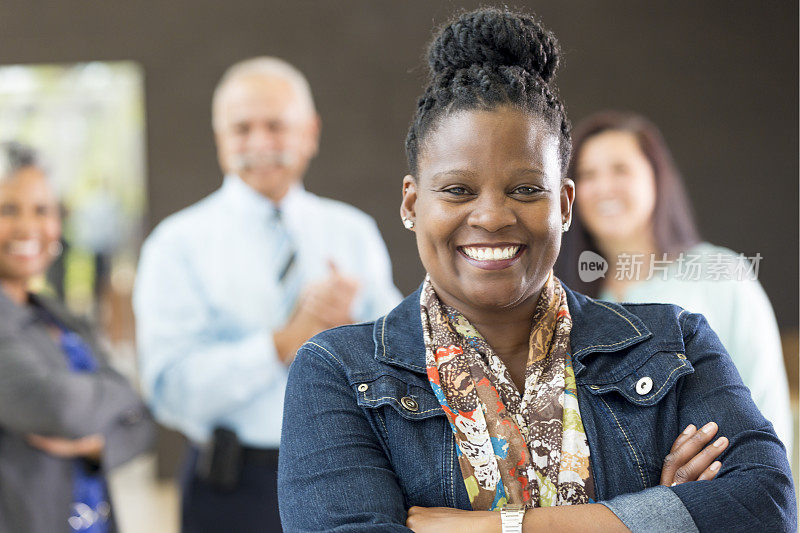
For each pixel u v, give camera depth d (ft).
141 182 14.08
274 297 11.47
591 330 3.77
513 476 3.43
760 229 14.01
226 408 10.32
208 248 11.38
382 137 13.83
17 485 7.79
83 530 8.18
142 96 14.06
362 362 3.71
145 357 11.03
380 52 13.92
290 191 12.05
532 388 3.57
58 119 14.15
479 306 3.55
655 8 13.98
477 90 3.43
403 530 3.33
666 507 3.33
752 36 13.96
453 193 3.47
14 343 8.11
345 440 3.58
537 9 14.02
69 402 8.01
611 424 3.59
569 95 14.06
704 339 3.84
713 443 3.57
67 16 14.10
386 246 13.70
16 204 8.74
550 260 3.53
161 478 14.25
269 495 10.07
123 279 14.10
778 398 6.19
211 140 14.03
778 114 13.98
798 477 6.93
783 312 13.96
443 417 3.57
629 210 8.03
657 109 14.03
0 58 14.15
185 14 14.01
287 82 12.30
